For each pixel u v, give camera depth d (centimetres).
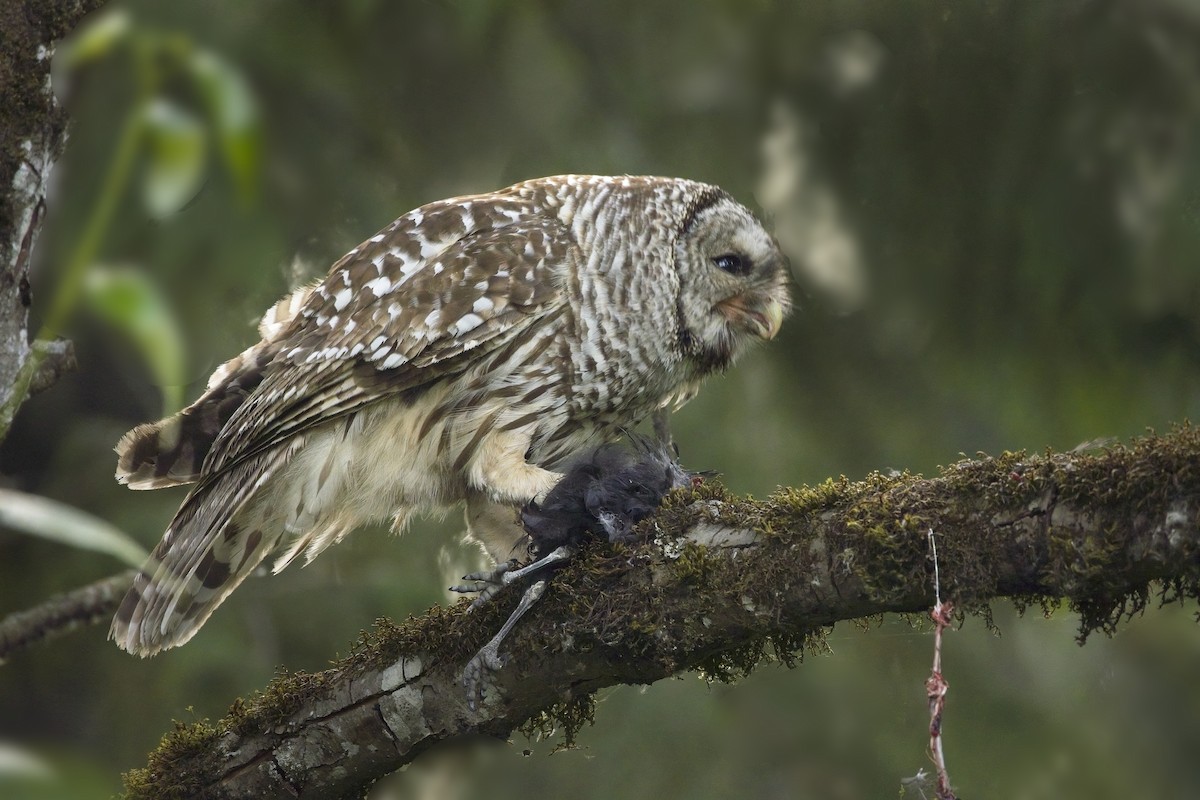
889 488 586
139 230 1007
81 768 299
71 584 1123
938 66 1113
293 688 711
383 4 1180
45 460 1184
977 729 1153
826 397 1162
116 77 903
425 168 1220
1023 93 1086
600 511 646
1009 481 549
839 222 1142
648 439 750
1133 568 522
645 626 626
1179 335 1065
